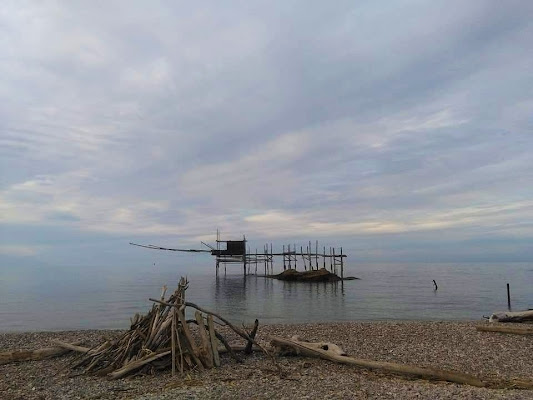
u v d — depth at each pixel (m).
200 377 11.95
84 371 12.95
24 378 12.45
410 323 24.38
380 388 10.38
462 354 15.16
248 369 12.86
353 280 93.38
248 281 88.12
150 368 12.60
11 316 36.06
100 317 35.28
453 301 47.50
